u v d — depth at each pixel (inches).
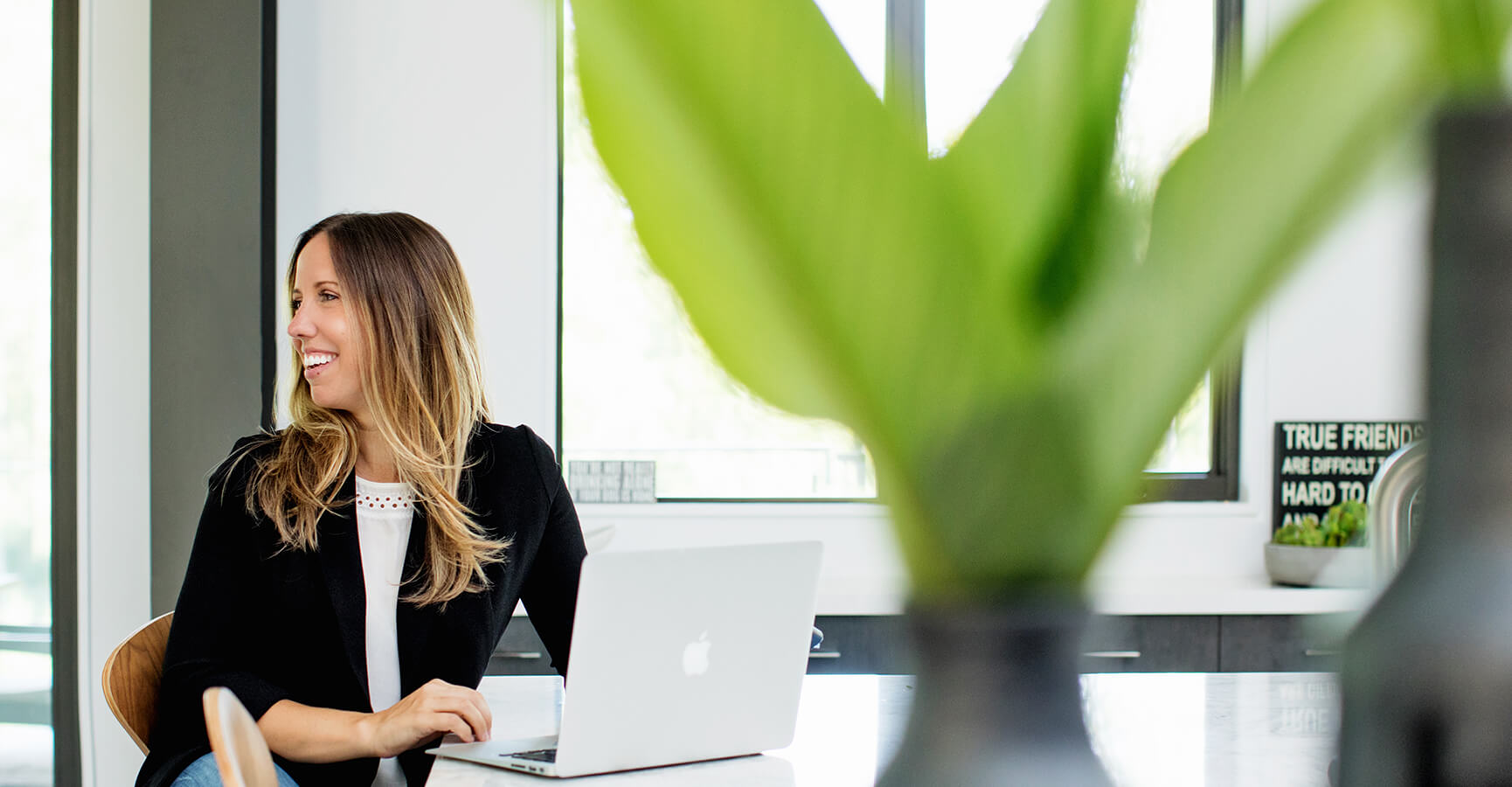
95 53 112.7
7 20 100.5
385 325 68.5
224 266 123.2
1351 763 11.5
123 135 117.6
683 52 7.6
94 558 111.5
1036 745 8.8
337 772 59.0
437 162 141.3
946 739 8.9
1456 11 8.6
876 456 8.3
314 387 68.6
